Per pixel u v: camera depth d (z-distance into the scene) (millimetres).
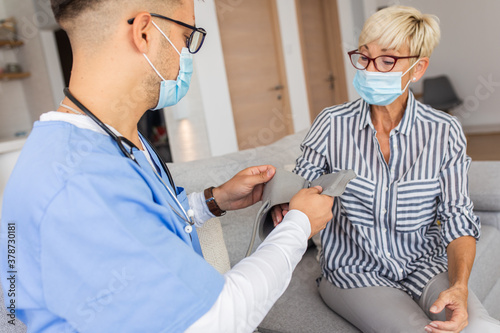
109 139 716
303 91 5844
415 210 1257
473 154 5133
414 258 1283
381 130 1286
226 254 1271
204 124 4363
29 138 684
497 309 1769
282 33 5484
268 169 1039
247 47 5070
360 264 1283
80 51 724
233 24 4891
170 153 4551
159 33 761
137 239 607
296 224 777
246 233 1601
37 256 611
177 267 625
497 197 1939
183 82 838
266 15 5320
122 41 723
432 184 1252
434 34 1219
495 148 5227
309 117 5965
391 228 1274
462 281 1059
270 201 958
